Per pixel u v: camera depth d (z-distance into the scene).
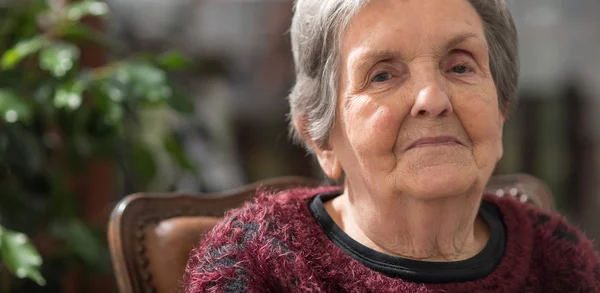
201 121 1.99
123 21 2.34
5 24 1.60
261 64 2.51
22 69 1.55
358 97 0.80
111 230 1.04
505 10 0.87
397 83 0.79
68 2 1.67
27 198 1.55
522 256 0.87
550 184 2.58
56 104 1.41
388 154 0.78
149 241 1.04
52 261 1.61
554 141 2.57
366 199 0.84
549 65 2.52
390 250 0.84
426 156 0.75
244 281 0.78
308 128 0.91
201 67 2.50
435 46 0.78
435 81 0.77
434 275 0.80
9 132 1.47
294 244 0.81
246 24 2.49
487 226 0.92
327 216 0.86
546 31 2.49
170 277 1.02
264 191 0.95
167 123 1.86
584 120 2.56
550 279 0.90
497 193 1.28
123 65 1.53
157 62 1.59
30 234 1.54
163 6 2.42
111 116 1.45
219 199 1.15
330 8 0.82
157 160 1.78
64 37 1.63
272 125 2.51
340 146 0.86
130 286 1.02
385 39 0.78
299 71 0.91
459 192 0.76
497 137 0.81
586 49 2.51
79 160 1.63
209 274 0.79
